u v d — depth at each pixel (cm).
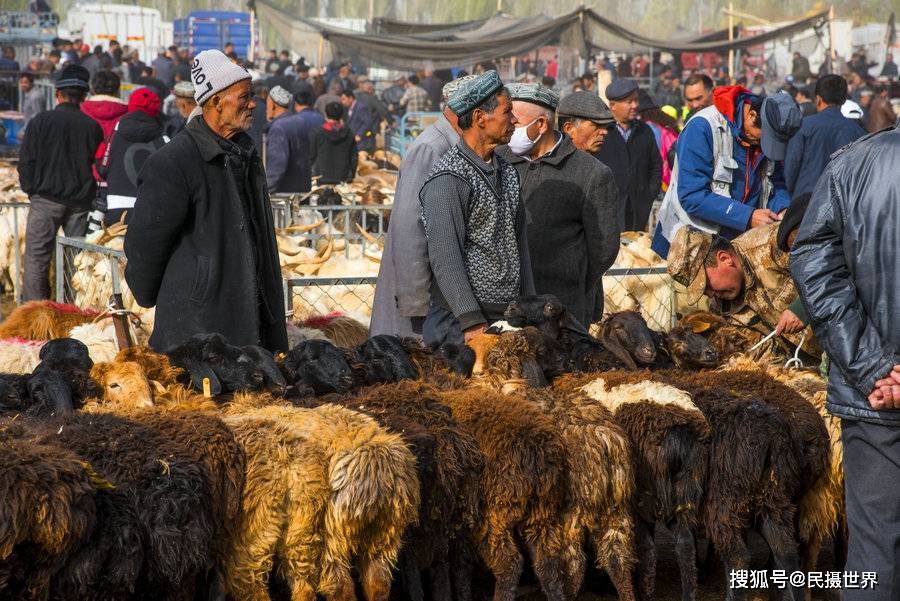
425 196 584
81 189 1125
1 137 2338
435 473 464
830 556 643
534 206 665
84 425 416
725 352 641
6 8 3238
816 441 516
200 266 551
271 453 433
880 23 2977
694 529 502
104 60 2627
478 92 577
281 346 595
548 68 2661
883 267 409
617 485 489
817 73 2764
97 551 369
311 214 1326
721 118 791
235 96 551
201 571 422
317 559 445
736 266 644
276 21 2803
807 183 1048
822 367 602
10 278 1384
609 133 1138
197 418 436
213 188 554
